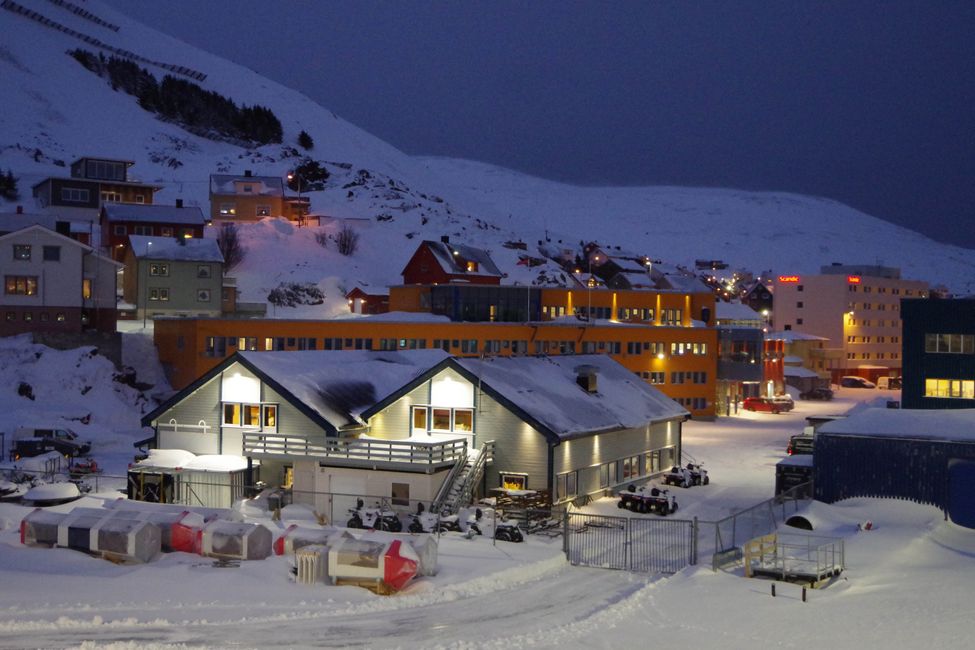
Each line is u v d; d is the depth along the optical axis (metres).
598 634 23.94
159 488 41.72
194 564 29.61
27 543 31.11
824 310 145.75
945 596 27.98
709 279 188.88
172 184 179.38
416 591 27.56
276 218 144.00
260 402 44.12
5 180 138.50
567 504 42.50
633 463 49.59
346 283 125.44
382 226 164.00
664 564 32.84
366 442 40.66
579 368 50.03
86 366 68.12
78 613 23.89
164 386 73.69
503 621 25.08
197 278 95.19
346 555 27.62
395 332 76.62
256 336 72.38
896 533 36.41
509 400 41.94
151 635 22.42
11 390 63.41
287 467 43.50
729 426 81.50
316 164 193.62
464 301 93.06
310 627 23.72
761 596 28.12
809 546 32.97
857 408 67.75
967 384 55.69
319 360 50.34
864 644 23.30
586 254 173.25
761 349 91.56
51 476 45.81
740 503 45.53
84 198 128.50
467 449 41.84
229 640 22.31
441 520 36.59
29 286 73.50
